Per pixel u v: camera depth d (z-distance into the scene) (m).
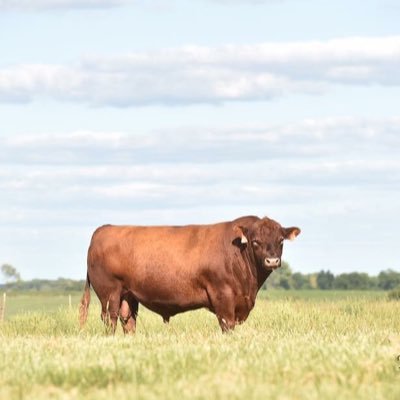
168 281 24.62
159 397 11.70
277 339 18.59
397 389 12.42
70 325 28.77
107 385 13.10
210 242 24.45
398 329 27.03
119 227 25.83
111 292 25.66
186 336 20.44
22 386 12.89
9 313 54.56
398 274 155.38
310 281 160.38
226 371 13.89
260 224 23.75
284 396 11.57
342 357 14.95
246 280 24.06
